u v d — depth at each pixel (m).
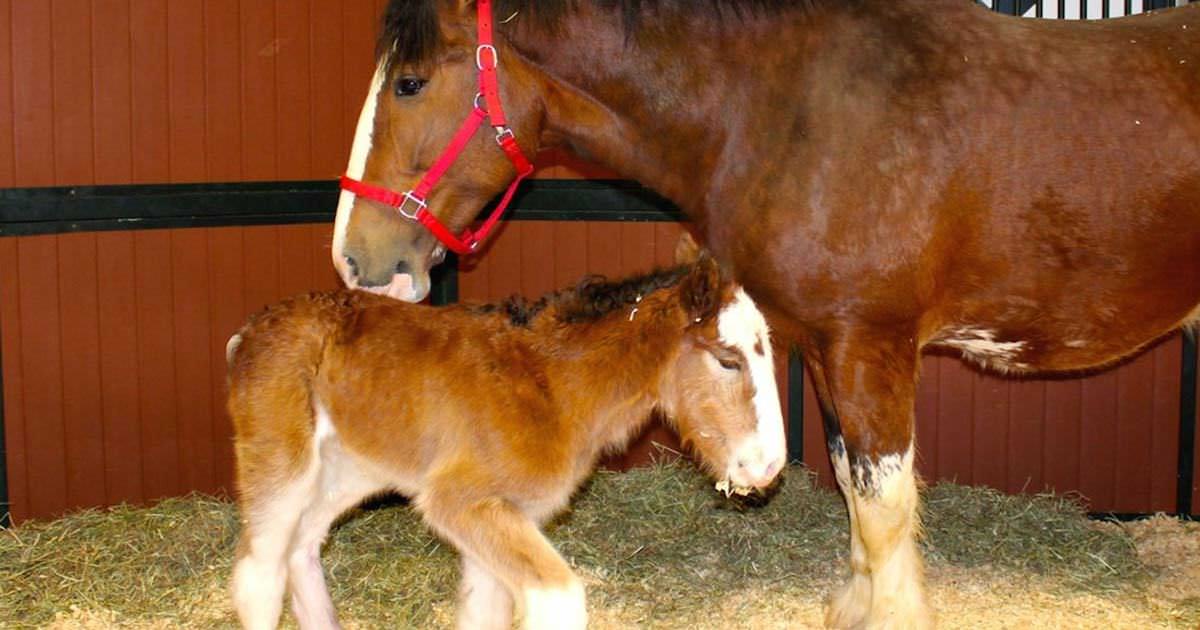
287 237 5.13
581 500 4.92
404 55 3.43
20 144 4.43
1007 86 3.41
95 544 4.40
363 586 4.18
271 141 5.01
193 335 4.93
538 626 3.03
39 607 4.00
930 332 3.55
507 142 3.51
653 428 5.34
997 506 4.95
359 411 3.36
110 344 4.72
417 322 3.39
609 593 4.27
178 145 4.78
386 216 3.53
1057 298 3.50
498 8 3.46
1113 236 3.42
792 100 3.42
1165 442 5.10
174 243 4.83
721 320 3.19
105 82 4.59
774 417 3.19
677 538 4.68
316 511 3.56
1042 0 5.14
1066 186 3.38
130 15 4.61
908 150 3.34
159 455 4.89
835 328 3.43
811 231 3.36
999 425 5.20
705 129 3.50
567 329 3.29
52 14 4.45
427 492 3.24
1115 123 3.40
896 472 3.48
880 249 3.34
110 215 4.66
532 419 3.22
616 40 3.48
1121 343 3.64
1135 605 4.23
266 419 3.32
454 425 3.24
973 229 3.41
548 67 3.52
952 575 4.48
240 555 3.39
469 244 3.67
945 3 3.57
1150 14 3.73
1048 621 4.10
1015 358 3.75
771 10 3.46
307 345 3.36
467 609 3.46
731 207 3.49
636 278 3.36
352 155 3.58
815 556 4.59
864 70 3.42
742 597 4.27
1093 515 5.19
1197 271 3.50
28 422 4.55
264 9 4.92
